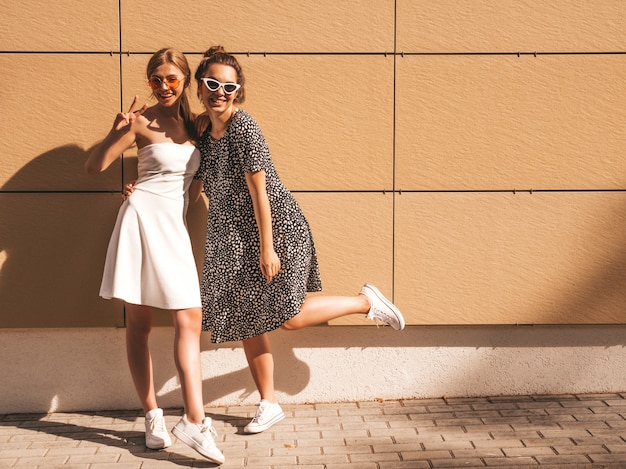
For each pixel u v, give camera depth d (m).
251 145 3.51
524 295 4.17
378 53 4.03
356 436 3.74
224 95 3.50
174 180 3.64
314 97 4.04
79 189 4.03
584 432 3.72
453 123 4.08
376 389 4.22
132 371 3.75
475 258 4.14
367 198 4.09
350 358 4.20
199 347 3.83
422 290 4.15
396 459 3.46
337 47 4.02
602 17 4.05
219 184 3.64
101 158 3.60
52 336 4.14
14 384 4.14
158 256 3.57
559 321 4.19
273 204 3.63
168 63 3.57
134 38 3.97
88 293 4.09
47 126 3.99
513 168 4.11
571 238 4.15
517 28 4.04
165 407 4.20
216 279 3.67
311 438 3.73
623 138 4.11
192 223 4.06
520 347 4.22
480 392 4.23
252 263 3.65
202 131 3.74
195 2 3.97
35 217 4.04
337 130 4.06
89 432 3.88
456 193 4.11
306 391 4.20
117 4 3.95
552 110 4.09
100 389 4.18
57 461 3.51
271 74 4.02
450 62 4.05
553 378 4.21
